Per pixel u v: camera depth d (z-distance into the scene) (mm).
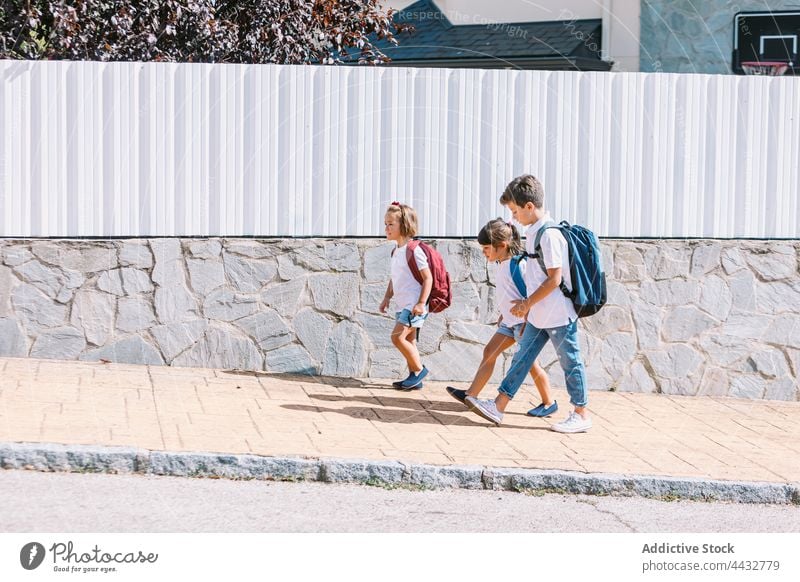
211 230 8133
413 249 7551
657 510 5633
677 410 7797
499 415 6906
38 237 8008
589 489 5832
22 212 7977
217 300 8125
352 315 8211
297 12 10711
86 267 8008
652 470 6047
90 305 8016
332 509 5262
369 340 8219
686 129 8383
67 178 8016
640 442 6734
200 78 8094
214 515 5020
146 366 8008
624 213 8352
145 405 6789
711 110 8406
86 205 8031
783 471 6188
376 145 8227
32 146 7984
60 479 5410
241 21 10750
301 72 8156
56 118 7996
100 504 5047
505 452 6246
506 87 8273
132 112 8055
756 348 8406
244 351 8148
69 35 9367
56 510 4910
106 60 9617
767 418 7707
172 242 8070
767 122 8461
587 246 6730
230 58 10508
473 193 8281
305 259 8172
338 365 8203
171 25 9820
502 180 8297
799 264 8422
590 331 8289
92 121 8023
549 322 6758
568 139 8312
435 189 8258
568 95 8305
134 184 8070
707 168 8414
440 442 6395
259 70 8141
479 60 12547
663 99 8359
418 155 8242
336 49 11289
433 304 7637
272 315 8164
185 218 8109
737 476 6027
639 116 8344
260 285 8156
